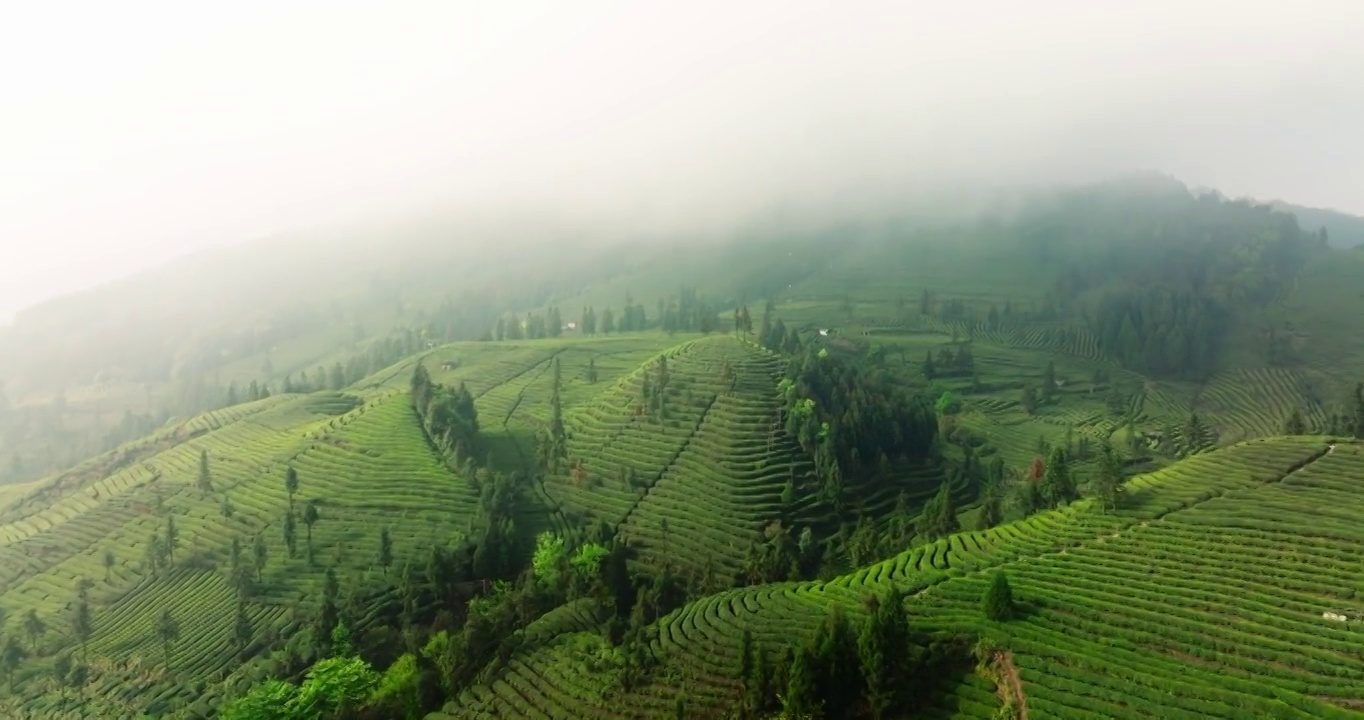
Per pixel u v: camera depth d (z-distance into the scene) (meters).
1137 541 94.56
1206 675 68.31
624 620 105.06
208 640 116.75
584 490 152.75
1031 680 69.88
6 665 116.12
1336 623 73.31
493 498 141.12
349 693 91.31
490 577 122.50
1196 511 98.12
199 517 150.50
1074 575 88.62
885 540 124.25
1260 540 89.00
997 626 78.69
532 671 91.75
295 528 140.50
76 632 121.12
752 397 171.88
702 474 150.25
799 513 139.88
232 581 126.25
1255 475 104.56
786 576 116.44
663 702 79.06
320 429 182.00
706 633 90.00
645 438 166.00
